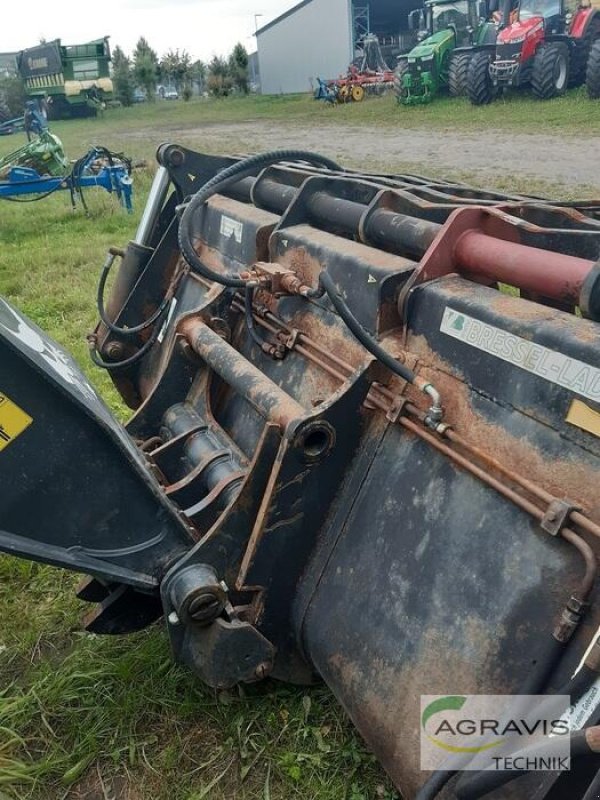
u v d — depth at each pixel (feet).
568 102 53.52
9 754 7.72
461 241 7.14
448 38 64.85
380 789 7.11
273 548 7.32
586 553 5.26
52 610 9.82
